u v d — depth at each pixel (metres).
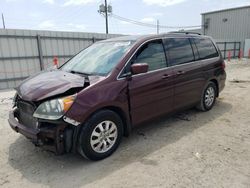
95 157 3.32
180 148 3.69
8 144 4.01
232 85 8.96
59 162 3.39
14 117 3.62
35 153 3.68
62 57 12.93
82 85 3.20
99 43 4.64
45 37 12.12
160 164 3.23
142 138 4.11
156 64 4.09
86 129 3.15
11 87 11.38
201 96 5.21
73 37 13.18
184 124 4.74
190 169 3.09
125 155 3.51
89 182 2.89
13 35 11.09
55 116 2.92
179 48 4.61
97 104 3.18
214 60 5.47
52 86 3.23
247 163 3.20
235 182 2.79
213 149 3.62
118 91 3.45
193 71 4.78
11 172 3.17
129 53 3.73
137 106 3.75
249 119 4.96
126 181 2.87
